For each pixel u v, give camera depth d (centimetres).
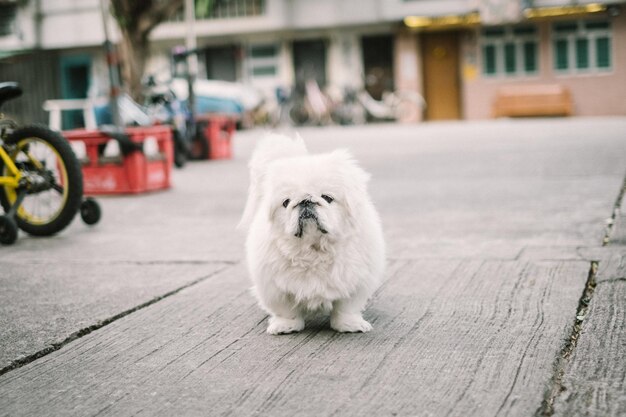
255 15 2644
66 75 2845
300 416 244
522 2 2358
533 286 401
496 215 632
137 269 480
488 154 1177
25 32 2759
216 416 247
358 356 301
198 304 392
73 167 600
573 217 603
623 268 427
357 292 322
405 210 682
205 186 941
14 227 581
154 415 250
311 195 298
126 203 810
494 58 2512
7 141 613
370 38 2644
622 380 265
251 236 331
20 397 270
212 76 2811
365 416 242
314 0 2606
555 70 2464
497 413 241
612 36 2395
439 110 2622
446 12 2428
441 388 264
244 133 2273
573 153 1109
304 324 346
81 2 2733
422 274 437
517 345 308
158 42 2777
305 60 2738
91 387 278
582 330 324
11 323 363
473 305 370
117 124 1055
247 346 319
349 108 2473
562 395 253
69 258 523
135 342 331
